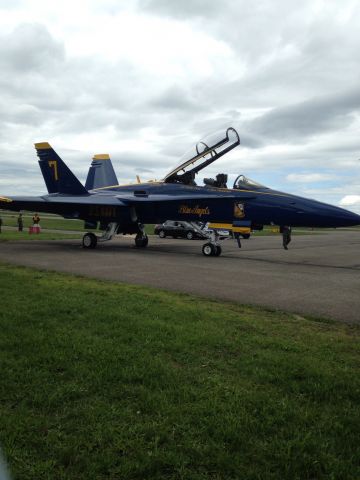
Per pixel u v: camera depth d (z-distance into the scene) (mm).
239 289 7750
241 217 14266
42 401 2789
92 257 12898
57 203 15461
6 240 19375
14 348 3783
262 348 4031
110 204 15133
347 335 4648
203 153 16078
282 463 2189
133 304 5742
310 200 13375
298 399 2932
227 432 2441
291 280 9133
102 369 3334
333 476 2094
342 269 11883
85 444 2320
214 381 3184
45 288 6785
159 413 2672
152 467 2135
